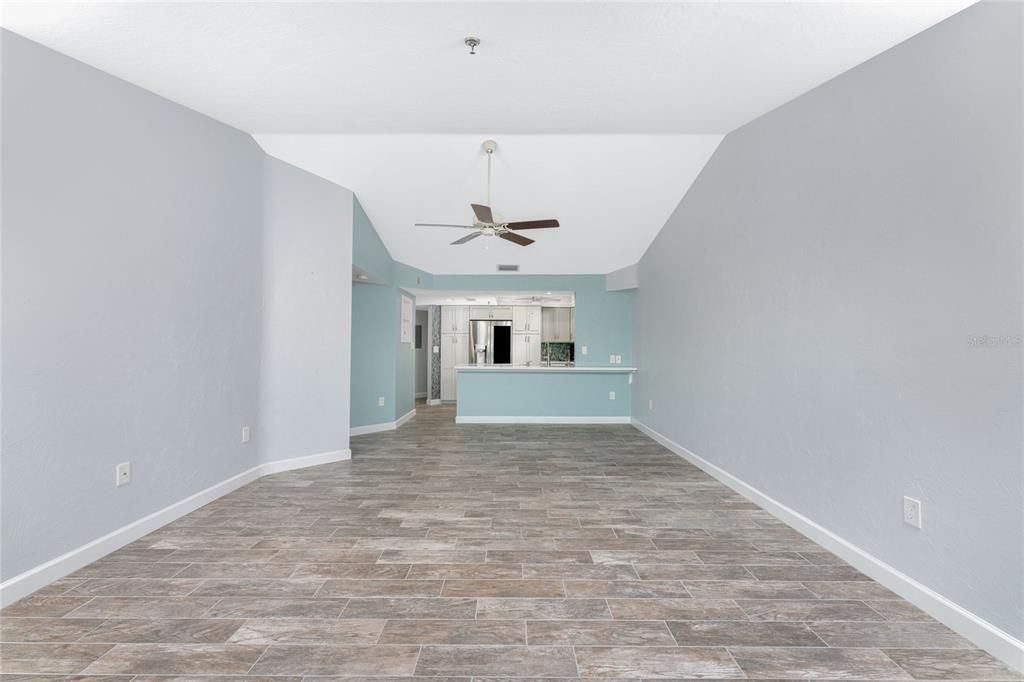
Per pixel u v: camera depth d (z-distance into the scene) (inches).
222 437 157.8
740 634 84.0
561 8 94.3
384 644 80.7
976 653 79.0
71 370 107.7
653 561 112.1
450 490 166.1
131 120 122.8
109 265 116.8
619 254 287.0
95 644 80.2
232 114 146.3
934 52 89.5
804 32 98.7
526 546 120.1
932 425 89.6
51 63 104.0
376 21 98.5
